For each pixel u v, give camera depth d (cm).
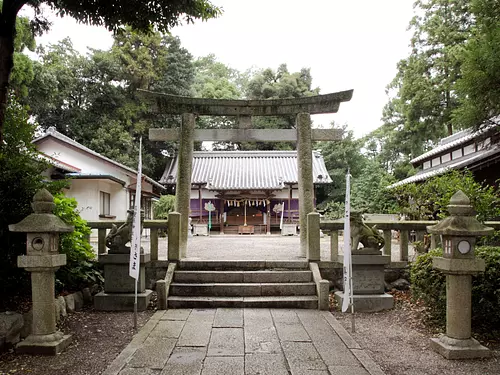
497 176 1155
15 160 502
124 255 630
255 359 409
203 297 645
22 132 548
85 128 2580
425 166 2073
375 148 3825
